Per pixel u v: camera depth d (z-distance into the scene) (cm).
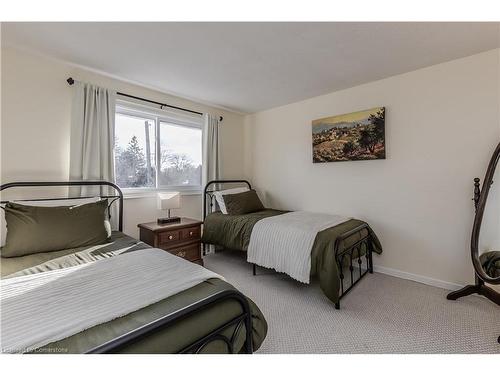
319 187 330
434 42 195
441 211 237
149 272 127
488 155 213
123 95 265
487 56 211
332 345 155
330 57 218
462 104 223
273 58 219
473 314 188
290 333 167
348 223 256
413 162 252
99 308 93
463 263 226
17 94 202
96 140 237
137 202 279
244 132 422
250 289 237
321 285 204
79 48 200
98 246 179
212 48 200
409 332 167
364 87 283
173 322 79
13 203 173
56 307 93
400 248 263
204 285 116
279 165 376
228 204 316
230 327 103
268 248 243
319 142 322
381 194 275
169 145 318
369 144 278
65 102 226
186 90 298
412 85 250
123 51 205
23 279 117
